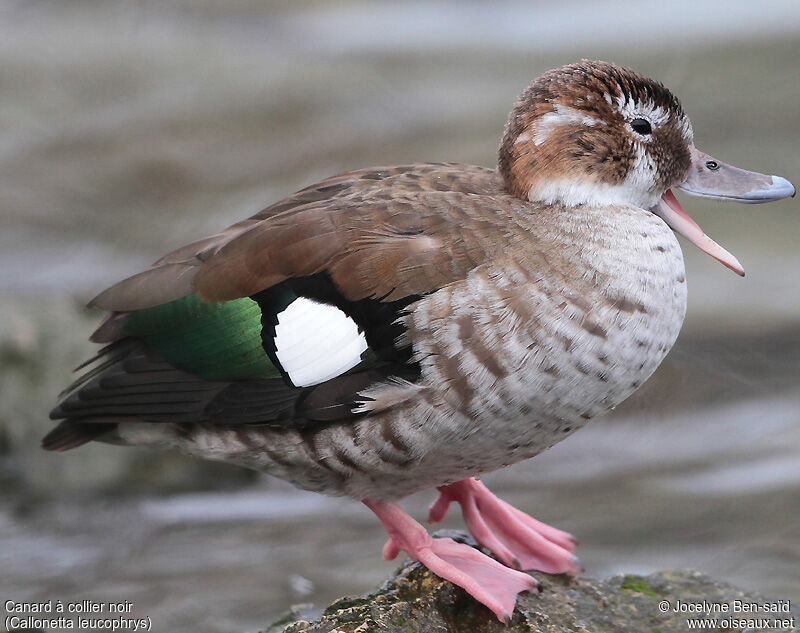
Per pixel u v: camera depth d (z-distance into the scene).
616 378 7.75
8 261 18.97
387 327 7.75
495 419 7.67
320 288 7.98
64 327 13.59
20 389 12.96
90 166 21.72
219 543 11.81
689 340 15.60
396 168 8.83
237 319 8.15
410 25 26.42
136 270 19.08
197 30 26.30
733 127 21.23
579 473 12.99
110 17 26.81
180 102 23.33
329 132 22.39
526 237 7.82
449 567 7.93
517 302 7.59
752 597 8.27
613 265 7.77
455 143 21.78
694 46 23.81
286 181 21.36
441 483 8.32
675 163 8.60
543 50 24.72
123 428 8.62
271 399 8.05
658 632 7.94
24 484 12.62
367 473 8.09
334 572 11.19
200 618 10.41
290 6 27.17
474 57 24.80
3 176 21.02
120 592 10.89
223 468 12.86
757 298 16.61
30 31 26.33
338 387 7.86
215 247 8.39
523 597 8.02
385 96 23.41
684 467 13.02
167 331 8.31
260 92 23.67
